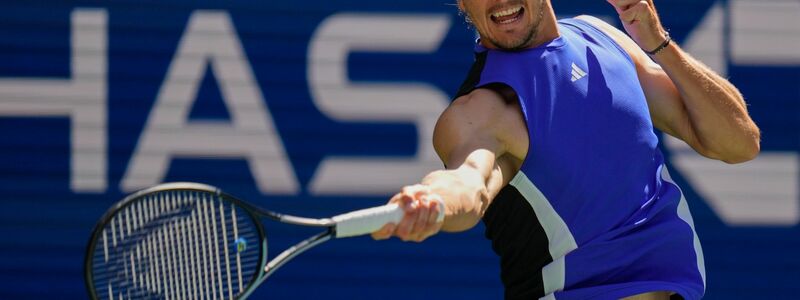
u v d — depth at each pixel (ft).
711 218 97.14
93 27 94.58
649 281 41.09
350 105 95.04
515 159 40.19
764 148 97.35
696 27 97.30
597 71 41.57
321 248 96.02
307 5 95.35
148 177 94.43
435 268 96.78
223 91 94.68
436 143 40.22
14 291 94.43
